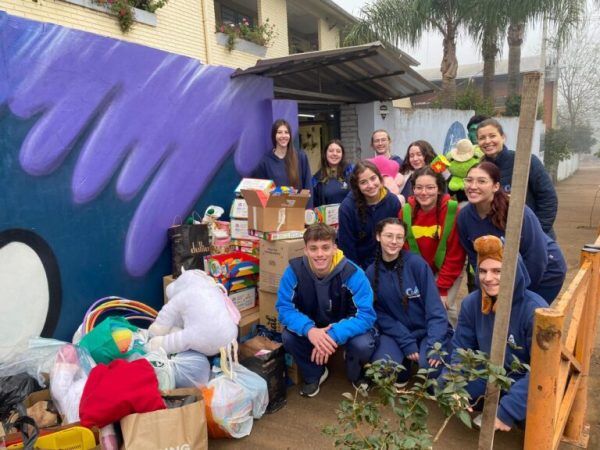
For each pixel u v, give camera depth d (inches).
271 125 211.3
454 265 141.2
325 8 493.7
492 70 574.6
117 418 88.9
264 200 145.6
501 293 67.5
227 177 189.3
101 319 140.3
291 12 498.3
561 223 425.4
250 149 200.1
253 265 157.5
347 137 363.9
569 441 110.4
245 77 193.8
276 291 146.4
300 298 130.4
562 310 74.9
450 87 538.3
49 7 246.4
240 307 155.6
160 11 319.6
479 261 101.4
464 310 116.6
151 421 88.3
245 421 112.7
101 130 138.9
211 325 112.1
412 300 132.6
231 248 167.8
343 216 153.1
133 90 147.4
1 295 117.5
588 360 107.6
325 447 108.5
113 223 144.6
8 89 116.0
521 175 63.6
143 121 151.6
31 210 123.0
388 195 149.8
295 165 189.8
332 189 201.6
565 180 981.2
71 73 129.8
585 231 381.7
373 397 130.3
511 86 607.5
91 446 86.5
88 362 105.8
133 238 151.0
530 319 104.5
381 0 469.1
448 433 114.1
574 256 293.7
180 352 113.9
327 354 122.0
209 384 110.5
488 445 72.9
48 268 127.6
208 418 107.3
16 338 121.0
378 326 137.5
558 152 887.1
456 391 64.5
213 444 110.5
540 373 73.9
